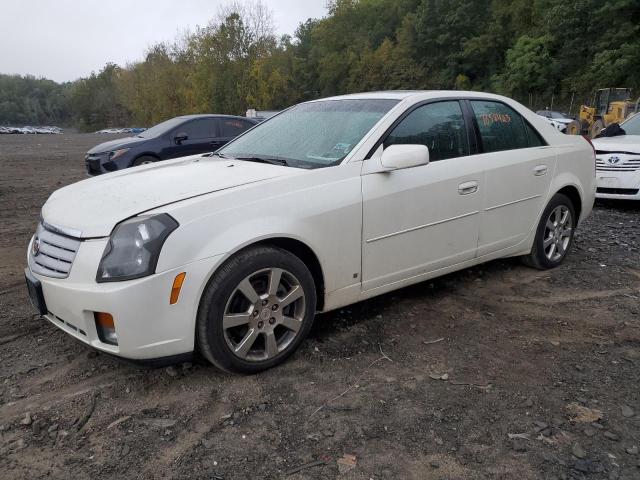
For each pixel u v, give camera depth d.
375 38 78.12
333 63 74.44
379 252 3.50
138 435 2.54
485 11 59.50
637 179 7.59
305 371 3.10
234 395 2.86
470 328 3.69
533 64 49.03
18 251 5.67
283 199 3.05
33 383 3.00
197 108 50.09
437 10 61.78
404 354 3.31
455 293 4.34
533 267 4.88
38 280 2.90
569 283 4.57
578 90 45.62
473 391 2.90
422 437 2.51
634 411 2.72
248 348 2.97
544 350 3.38
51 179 12.29
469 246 4.06
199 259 2.71
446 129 3.93
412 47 66.44
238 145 4.19
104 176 3.72
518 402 2.79
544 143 4.64
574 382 2.99
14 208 8.31
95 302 2.62
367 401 2.80
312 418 2.66
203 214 2.78
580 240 6.03
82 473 2.30
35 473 2.30
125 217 2.72
